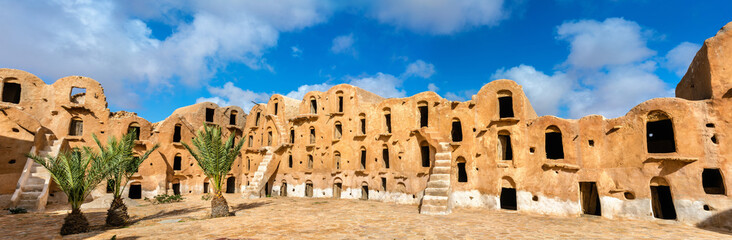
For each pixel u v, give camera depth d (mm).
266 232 16062
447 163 24766
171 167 35625
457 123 28969
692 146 18141
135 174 33094
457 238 15102
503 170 23766
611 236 15594
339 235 15531
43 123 30828
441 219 19906
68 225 16438
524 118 23734
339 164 32875
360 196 30844
